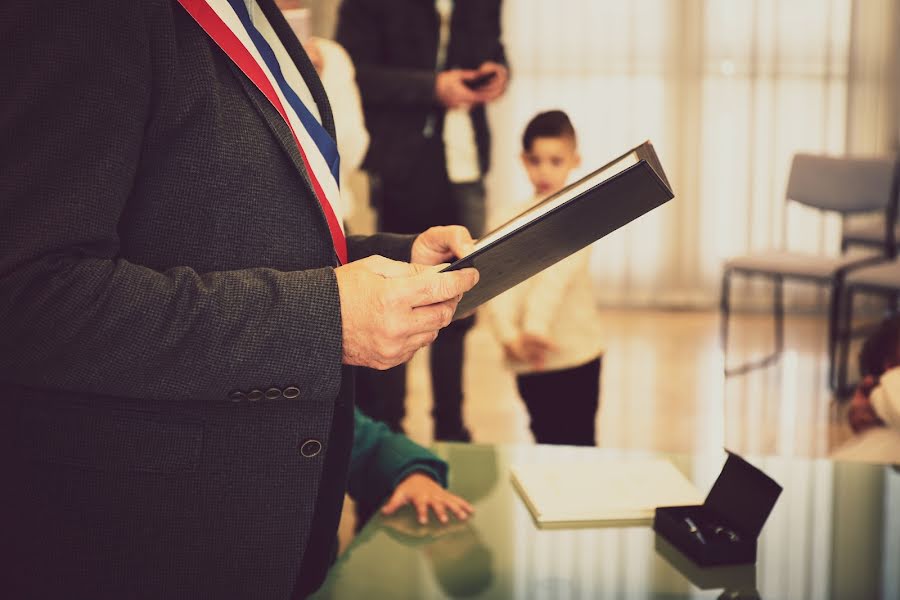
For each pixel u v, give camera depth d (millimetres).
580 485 1351
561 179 2578
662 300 5938
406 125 2627
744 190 5840
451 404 2879
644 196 898
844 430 3627
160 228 916
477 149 2699
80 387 865
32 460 906
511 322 2510
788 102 5758
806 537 1220
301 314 886
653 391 4195
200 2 926
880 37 5629
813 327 5344
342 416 1069
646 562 1146
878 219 5648
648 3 5719
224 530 937
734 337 5160
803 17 5680
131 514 917
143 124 868
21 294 815
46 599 922
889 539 1215
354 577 1115
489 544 1200
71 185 823
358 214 2621
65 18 823
